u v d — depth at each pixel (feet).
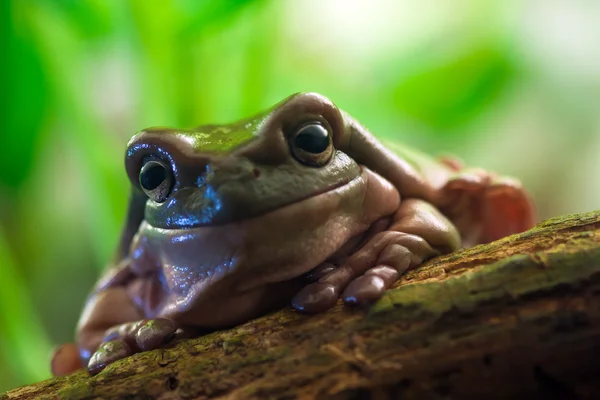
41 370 0.96
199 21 0.86
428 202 0.73
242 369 0.65
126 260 0.76
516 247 0.66
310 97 0.68
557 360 0.64
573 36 1.41
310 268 0.67
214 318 0.68
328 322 0.66
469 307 0.64
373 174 0.70
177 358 0.66
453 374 0.64
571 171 1.49
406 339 0.65
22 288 1.05
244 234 0.66
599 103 1.45
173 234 0.68
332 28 1.30
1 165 1.10
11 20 0.92
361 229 0.69
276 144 0.67
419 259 0.68
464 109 1.27
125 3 0.86
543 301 0.64
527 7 1.33
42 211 1.35
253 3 0.86
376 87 1.26
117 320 0.75
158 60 0.87
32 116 1.05
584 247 0.65
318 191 0.67
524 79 1.36
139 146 0.69
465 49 1.24
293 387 0.65
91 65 1.03
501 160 1.53
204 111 0.89
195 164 0.67
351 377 0.64
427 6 1.29
